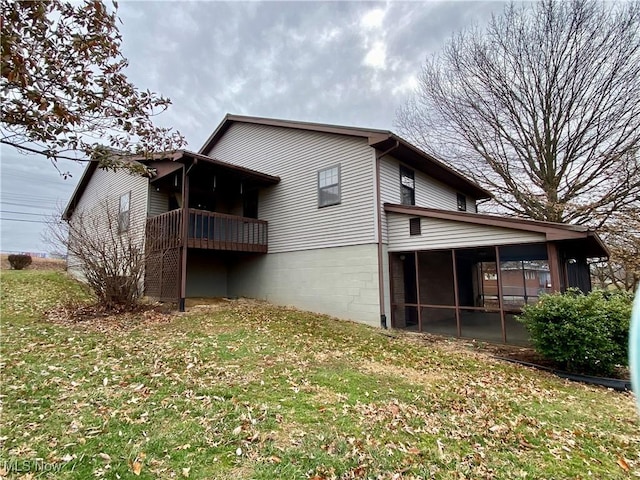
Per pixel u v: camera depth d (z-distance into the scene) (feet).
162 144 11.25
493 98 50.93
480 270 50.67
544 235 22.57
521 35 47.26
